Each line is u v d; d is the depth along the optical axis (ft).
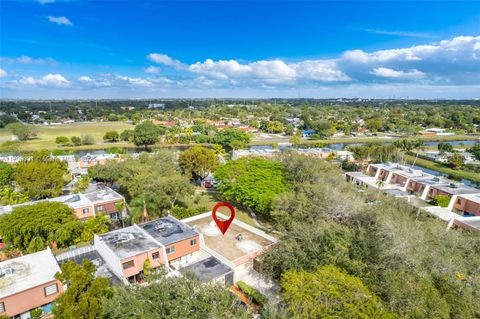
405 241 89.25
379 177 253.03
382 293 75.36
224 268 100.22
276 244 108.06
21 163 209.77
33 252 110.52
